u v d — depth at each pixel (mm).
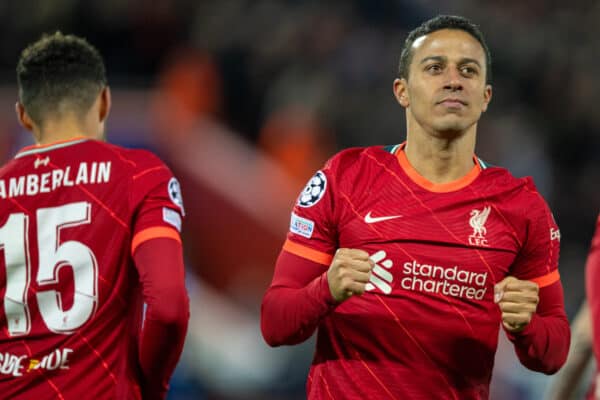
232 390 29281
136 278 12484
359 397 12469
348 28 39344
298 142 35594
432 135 12727
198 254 32625
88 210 12352
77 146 12734
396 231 12547
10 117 33094
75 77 13000
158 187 12477
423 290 12461
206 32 38375
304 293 12195
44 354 12148
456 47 12719
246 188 33656
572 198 38625
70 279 12219
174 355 12289
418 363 12461
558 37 41688
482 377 12773
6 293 12328
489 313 12625
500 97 40125
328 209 12773
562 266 36156
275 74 37812
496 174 12945
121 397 12227
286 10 38969
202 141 34375
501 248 12594
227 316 31203
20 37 37688
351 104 36656
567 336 12938
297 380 29391
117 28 37938
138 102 34594
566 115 40094
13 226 12445
